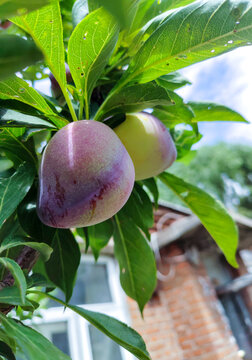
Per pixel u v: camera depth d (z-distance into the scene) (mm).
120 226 198
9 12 53
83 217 112
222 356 802
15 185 120
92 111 152
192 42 126
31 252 125
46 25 101
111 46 117
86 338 674
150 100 136
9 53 56
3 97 125
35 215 134
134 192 174
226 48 127
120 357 690
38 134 170
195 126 173
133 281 203
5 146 136
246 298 1148
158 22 145
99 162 111
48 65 116
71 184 109
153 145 150
